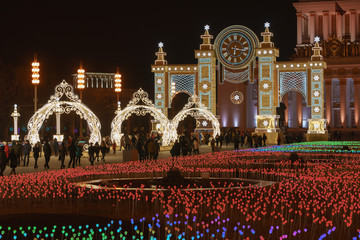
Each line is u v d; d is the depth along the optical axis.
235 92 87.25
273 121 70.19
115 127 62.00
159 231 16.14
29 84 91.94
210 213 18.94
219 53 70.38
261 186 25.38
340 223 18.28
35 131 49.94
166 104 71.00
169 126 62.81
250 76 69.81
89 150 39.81
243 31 69.88
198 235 15.33
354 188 25.19
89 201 22.17
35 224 18.20
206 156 46.56
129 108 62.25
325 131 72.50
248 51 69.81
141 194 23.41
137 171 32.88
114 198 22.53
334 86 112.56
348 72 106.44
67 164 41.81
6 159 32.50
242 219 18.69
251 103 106.06
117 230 16.31
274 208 20.08
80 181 28.91
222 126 100.25
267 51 69.44
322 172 31.17
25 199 22.89
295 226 17.78
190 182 26.83
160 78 71.25
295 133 101.69
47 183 26.97
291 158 37.84
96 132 49.66
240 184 26.28
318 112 71.88
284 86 71.94
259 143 64.06
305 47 112.12
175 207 20.05
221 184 27.14
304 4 122.69
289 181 27.58
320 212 20.05
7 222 18.48
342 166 36.97
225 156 46.78
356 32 123.38
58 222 18.45
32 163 43.06
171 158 44.16
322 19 122.75
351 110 111.38
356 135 102.94
